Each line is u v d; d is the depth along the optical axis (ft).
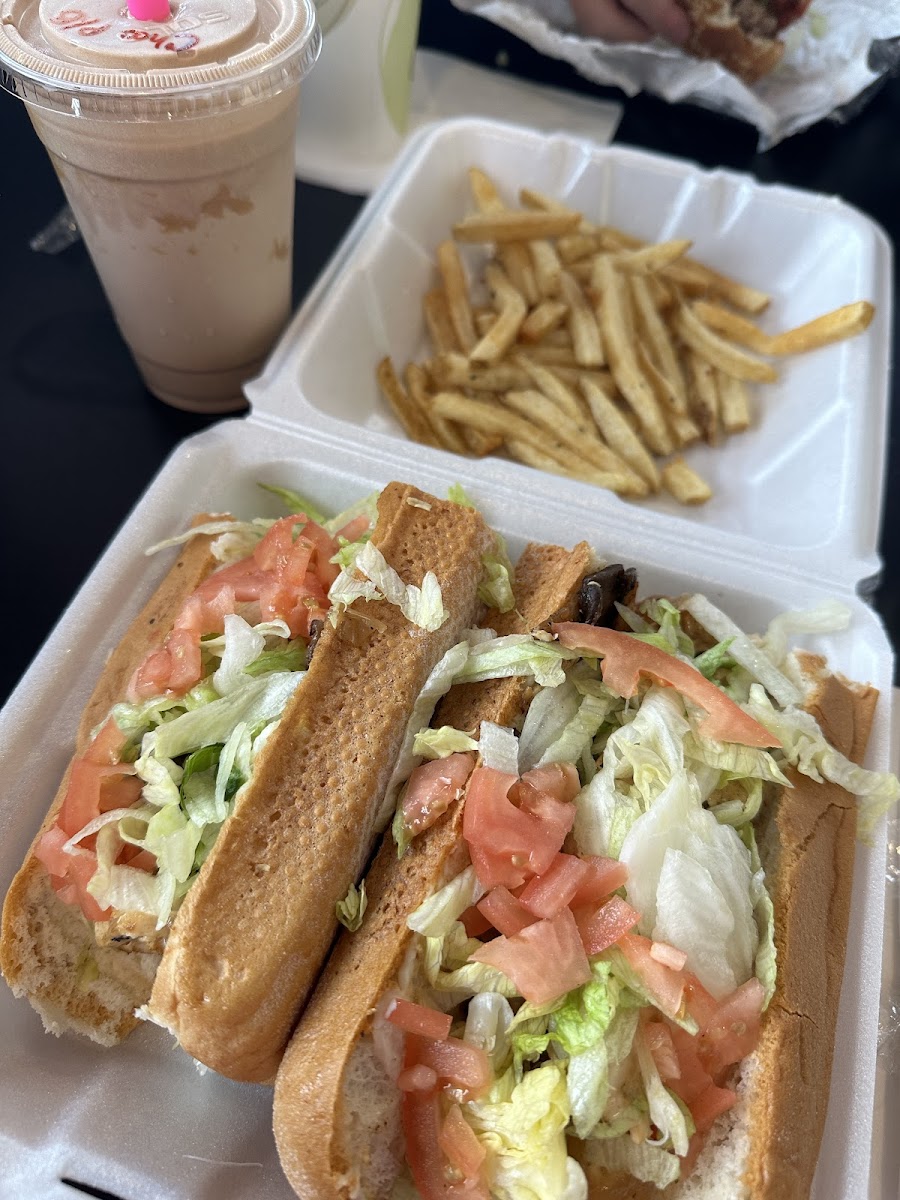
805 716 0.87
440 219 1.49
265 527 1.01
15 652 1.03
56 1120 0.73
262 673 0.82
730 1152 0.68
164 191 0.99
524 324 1.37
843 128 1.75
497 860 0.73
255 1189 0.73
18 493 1.17
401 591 0.82
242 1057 0.68
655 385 1.33
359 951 0.72
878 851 0.85
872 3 1.51
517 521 1.04
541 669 0.82
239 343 1.20
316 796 0.73
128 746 0.80
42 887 0.77
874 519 1.09
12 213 1.46
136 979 0.81
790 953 0.74
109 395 1.28
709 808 0.82
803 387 1.34
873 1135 0.75
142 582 0.97
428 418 1.30
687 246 1.41
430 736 0.77
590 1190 0.69
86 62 0.89
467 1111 0.67
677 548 1.03
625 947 0.70
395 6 1.38
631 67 1.70
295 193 1.52
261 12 0.99
